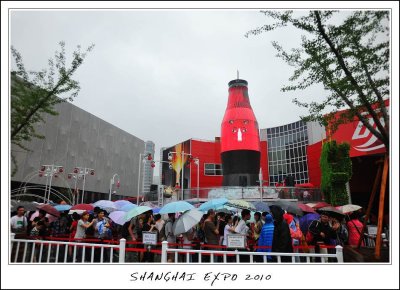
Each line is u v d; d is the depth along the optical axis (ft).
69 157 130.31
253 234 30.63
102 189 152.97
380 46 22.25
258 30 25.02
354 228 28.27
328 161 62.85
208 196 79.20
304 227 31.17
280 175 140.67
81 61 35.14
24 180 106.22
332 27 22.79
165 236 29.48
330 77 24.16
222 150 96.73
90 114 147.02
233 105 98.84
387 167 21.34
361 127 59.93
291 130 141.08
